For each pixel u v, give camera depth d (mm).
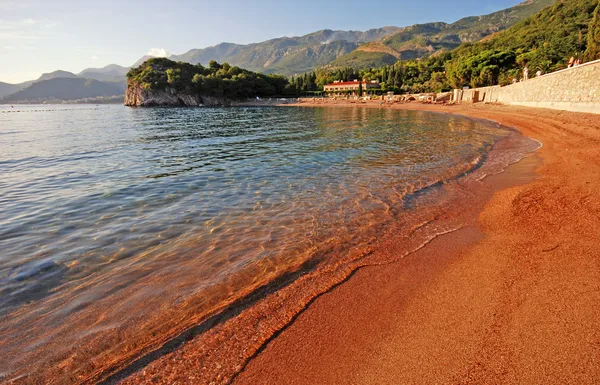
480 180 10305
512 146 16281
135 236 6711
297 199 8883
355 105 83500
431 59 130000
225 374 3273
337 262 5508
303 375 3221
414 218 7402
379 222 7207
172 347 3684
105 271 5383
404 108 63906
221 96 123250
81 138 24641
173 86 119812
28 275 5285
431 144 17781
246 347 3627
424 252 5770
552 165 11336
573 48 57625
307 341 3678
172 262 5621
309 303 4387
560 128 19141
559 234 5938
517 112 31844
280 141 20859
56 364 3479
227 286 4867
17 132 30969
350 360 3379
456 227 6812
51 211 8281
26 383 3248
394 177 10969
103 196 9430
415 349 3473
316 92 132625
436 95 75812
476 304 4180
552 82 26953
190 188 10141
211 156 15812
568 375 2973
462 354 3357
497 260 5293
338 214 7742
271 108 89125
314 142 19844
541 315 3820
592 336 3412
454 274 4973
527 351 3303
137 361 3498
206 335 3848
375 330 3811
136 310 4352
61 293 4789
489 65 65688
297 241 6344
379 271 5176
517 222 6746
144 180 11211
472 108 46781
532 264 5027
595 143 13648
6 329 4031
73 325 4086
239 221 7414
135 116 58156
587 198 7527
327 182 10539
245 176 11562
